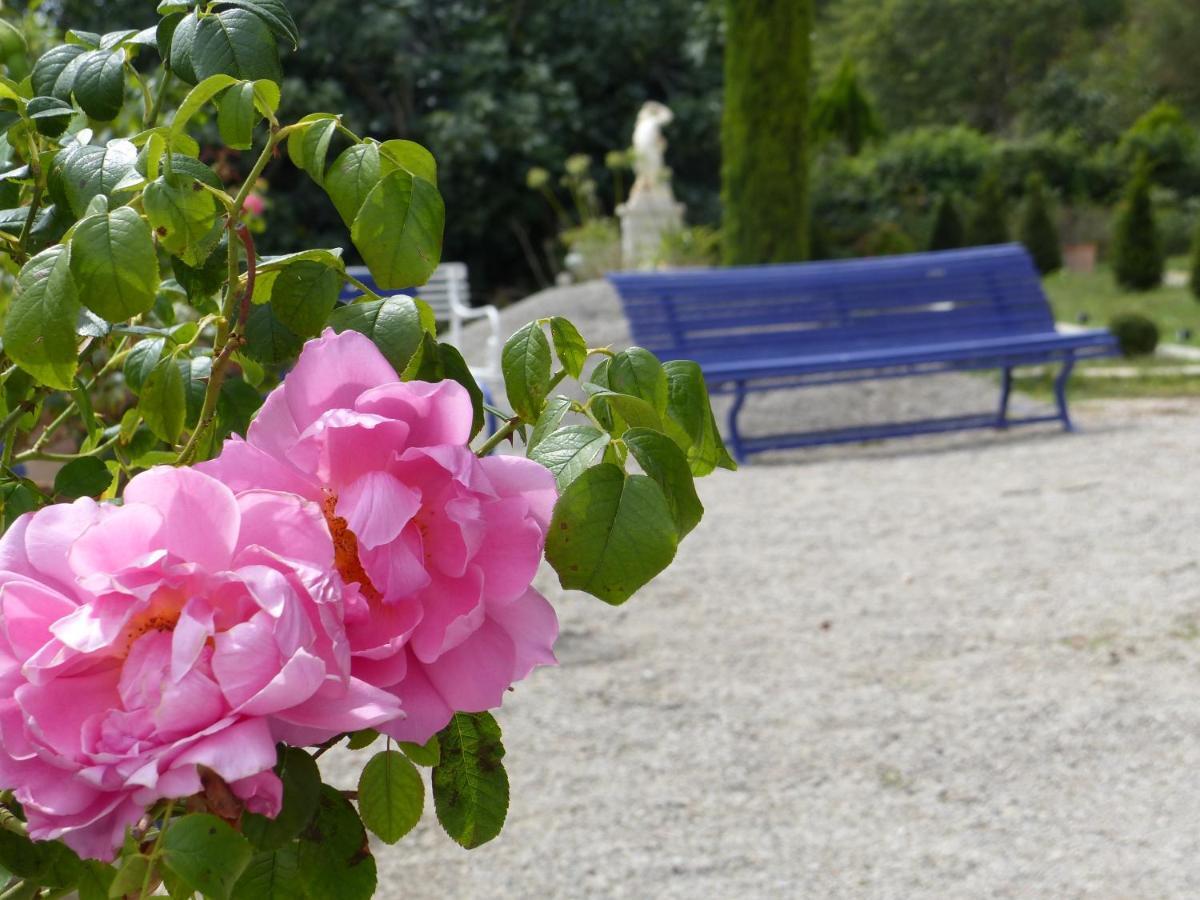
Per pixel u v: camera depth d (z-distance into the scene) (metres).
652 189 16.33
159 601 0.65
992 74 39.25
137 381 1.10
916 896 3.18
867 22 38.56
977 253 9.56
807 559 5.90
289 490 0.71
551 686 4.46
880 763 3.87
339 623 0.65
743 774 3.82
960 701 4.27
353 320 0.88
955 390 9.87
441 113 21.27
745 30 13.49
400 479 0.71
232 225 0.90
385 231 0.88
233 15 0.91
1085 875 3.24
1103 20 39.53
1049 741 3.96
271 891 0.82
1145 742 3.94
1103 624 4.89
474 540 0.68
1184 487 6.84
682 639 4.91
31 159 1.05
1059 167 24.83
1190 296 16.52
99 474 1.11
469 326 12.34
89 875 0.81
